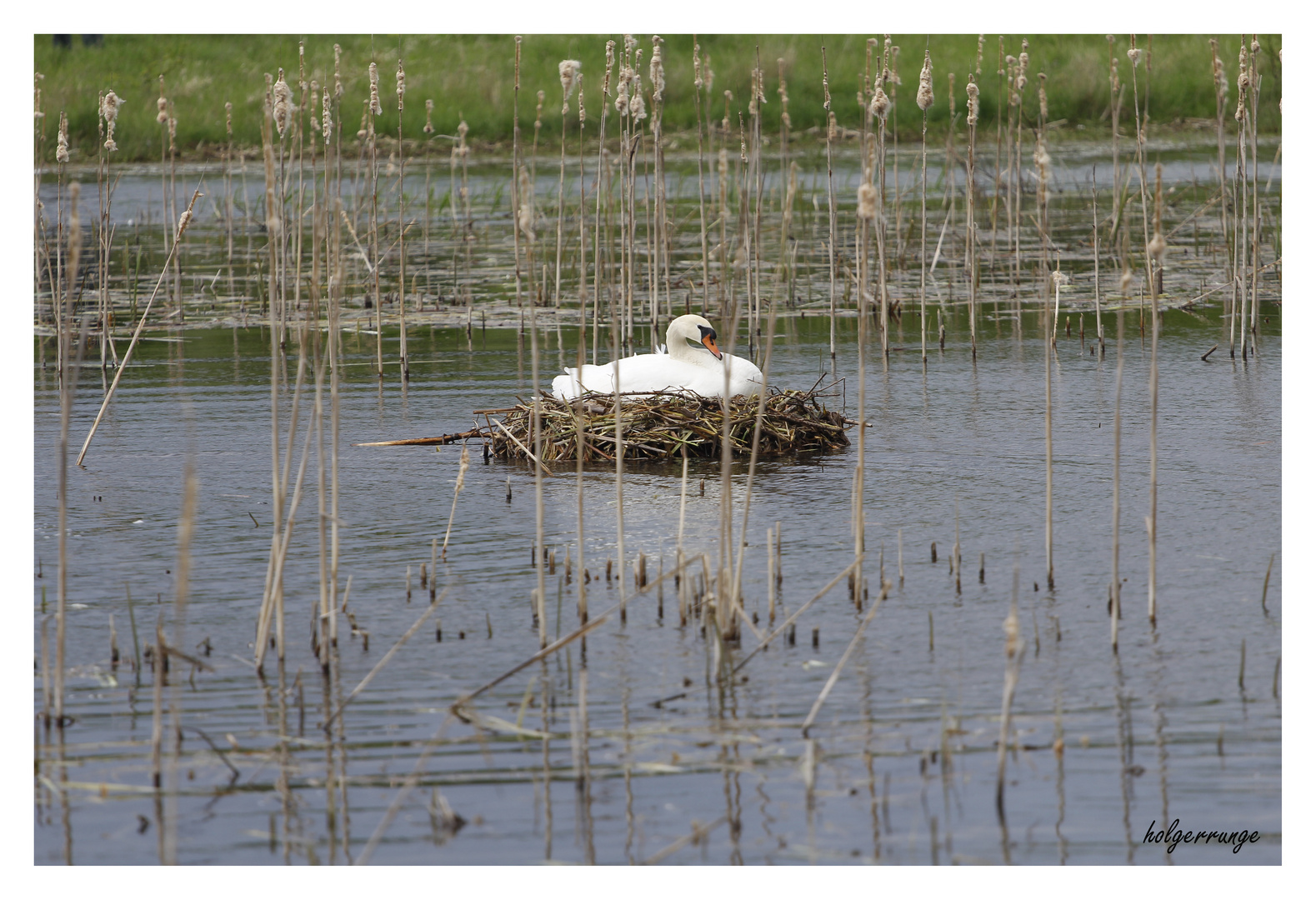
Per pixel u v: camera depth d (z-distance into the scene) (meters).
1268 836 7.40
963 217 32.62
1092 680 9.39
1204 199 33.66
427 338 24.30
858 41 42.62
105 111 20.75
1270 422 16.92
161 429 17.66
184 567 7.57
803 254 31.27
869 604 10.98
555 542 12.79
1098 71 42.06
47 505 14.27
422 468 15.70
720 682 9.48
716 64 41.75
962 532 12.85
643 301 26.78
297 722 8.91
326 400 19.39
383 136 40.88
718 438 15.91
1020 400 18.64
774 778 8.10
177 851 7.36
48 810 7.80
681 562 10.70
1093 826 7.53
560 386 16.75
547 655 10.05
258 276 29.36
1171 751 8.34
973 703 9.05
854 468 15.32
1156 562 11.62
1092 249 30.55
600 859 7.28
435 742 8.58
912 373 20.69
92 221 32.09
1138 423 17.06
